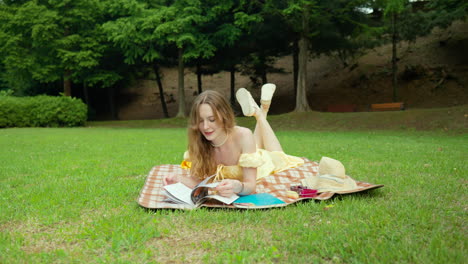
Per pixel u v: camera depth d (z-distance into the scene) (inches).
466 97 979.3
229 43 899.4
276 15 847.1
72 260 99.7
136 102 1439.5
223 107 152.8
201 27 932.0
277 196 166.1
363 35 956.0
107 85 1069.8
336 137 544.1
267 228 124.2
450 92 1023.6
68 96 956.6
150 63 1176.2
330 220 130.4
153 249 106.5
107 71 1069.8
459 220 128.1
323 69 1386.6
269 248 103.6
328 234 116.5
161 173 222.5
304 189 167.0
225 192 148.5
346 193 161.0
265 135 187.9
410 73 1120.2
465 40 1195.9
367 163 266.8
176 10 877.8
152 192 173.3
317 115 840.9
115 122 1004.6
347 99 1144.8
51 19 919.0
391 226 121.5
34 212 143.9
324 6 796.0
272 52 1047.0
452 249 102.3
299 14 786.8
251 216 135.6
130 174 235.0
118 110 1398.9
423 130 631.2
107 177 220.5
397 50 1291.8
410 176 210.1
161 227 125.3
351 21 808.9
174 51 1061.8
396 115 731.4
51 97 900.6
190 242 112.1
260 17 813.9
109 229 121.6
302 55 883.4
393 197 161.5
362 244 105.9
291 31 919.7
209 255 100.7
